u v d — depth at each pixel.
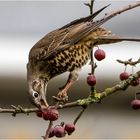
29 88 11.20
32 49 11.55
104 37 10.83
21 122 15.96
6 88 16.09
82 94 15.91
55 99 9.20
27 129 15.88
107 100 15.49
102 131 15.60
